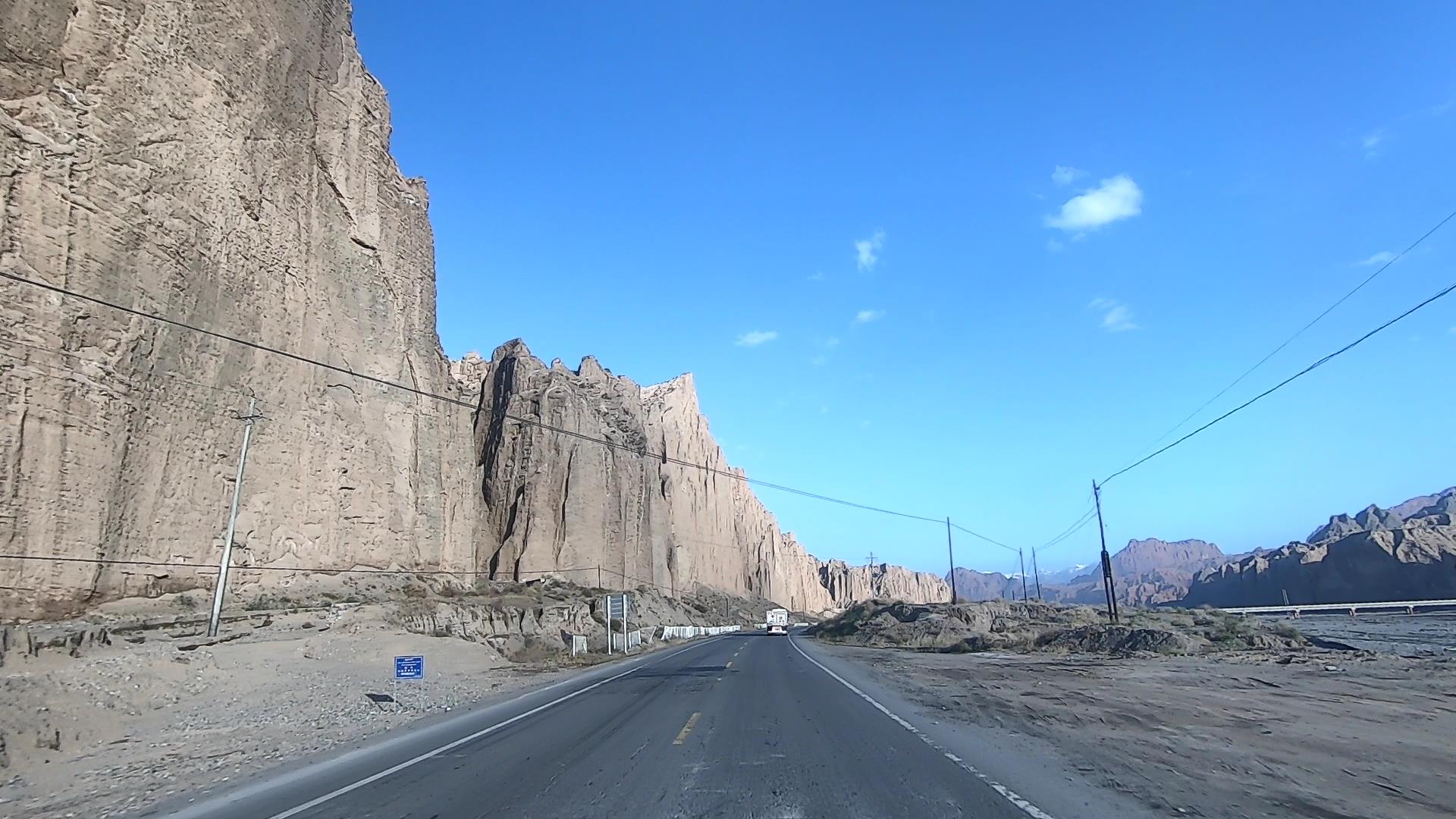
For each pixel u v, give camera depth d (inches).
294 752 534.0
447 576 2413.9
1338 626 2352.4
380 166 2212.1
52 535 1072.2
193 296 1401.3
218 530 1445.6
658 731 561.0
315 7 1915.6
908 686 890.7
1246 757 445.4
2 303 1030.4
